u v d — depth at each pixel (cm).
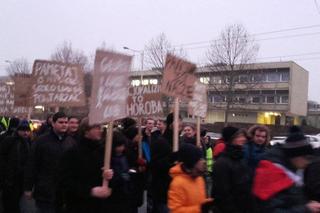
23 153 456
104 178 263
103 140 288
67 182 268
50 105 468
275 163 216
